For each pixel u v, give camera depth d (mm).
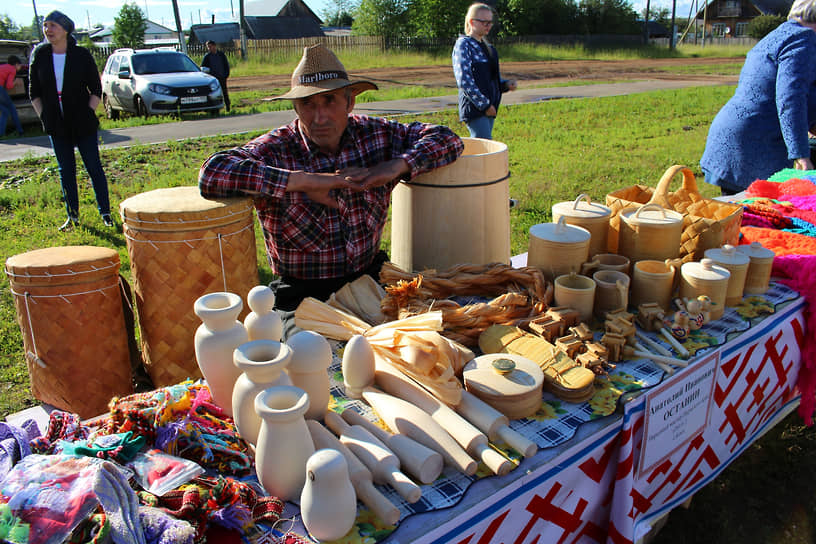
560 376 1492
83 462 1037
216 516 1078
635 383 1551
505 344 1609
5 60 11977
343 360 1470
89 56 4840
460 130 9914
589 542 1564
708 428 1855
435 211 2174
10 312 3701
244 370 1151
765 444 2670
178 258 1777
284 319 1924
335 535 1048
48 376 1859
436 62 28500
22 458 1134
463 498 1174
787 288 2168
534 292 1814
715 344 1743
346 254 2184
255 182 1869
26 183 6875
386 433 1284
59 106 4820
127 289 2027
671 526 2240
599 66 26625
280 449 1107
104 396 1938
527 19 38594
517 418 1404
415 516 1126
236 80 20328
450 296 1993
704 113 12234
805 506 2346
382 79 20469
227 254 1853
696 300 1812
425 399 1377
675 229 1984
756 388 2051
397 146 2270
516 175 7031
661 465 1680
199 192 2002
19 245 4742
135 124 11016
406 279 1862
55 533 942
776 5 52469
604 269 1937
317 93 1938
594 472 1479
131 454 1215
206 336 1261
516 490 1254
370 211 2211
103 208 5172
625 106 13047
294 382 1289
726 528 2236
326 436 1217
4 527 937
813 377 2287
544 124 10750
